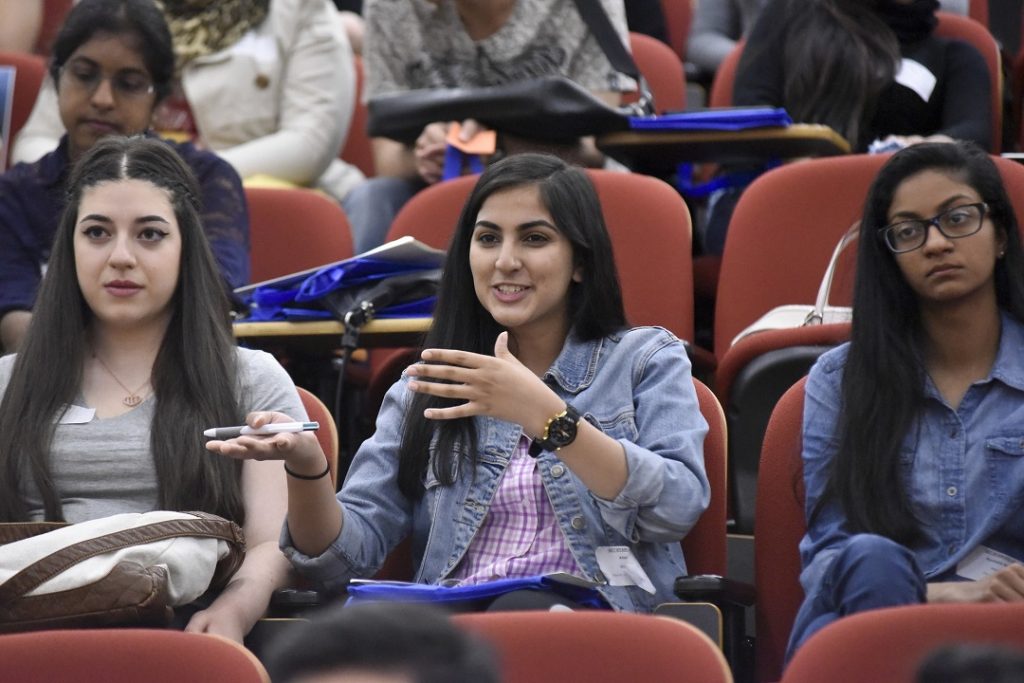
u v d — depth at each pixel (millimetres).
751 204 9688
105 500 7090
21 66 12641
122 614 6074
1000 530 6758
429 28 11547
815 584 6414
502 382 6336
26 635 5391
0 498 7105
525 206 7188
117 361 7430
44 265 9289
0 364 7648
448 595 6148
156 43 9625
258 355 7582
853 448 6895
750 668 7125
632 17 14547
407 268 9047
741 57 11633
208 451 7090
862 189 9500
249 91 12094
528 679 5301
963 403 6984
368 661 2760
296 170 12008
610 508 6668
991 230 7094
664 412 6980
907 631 5277
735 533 8461
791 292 9523
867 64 11133
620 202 9625
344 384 10055
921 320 7199
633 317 9484
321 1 12406
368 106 10914
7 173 9453
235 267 9406
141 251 7379
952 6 13641
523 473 6957
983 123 11188
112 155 7605
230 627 6375
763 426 8391
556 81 10367
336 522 6742
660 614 6352
